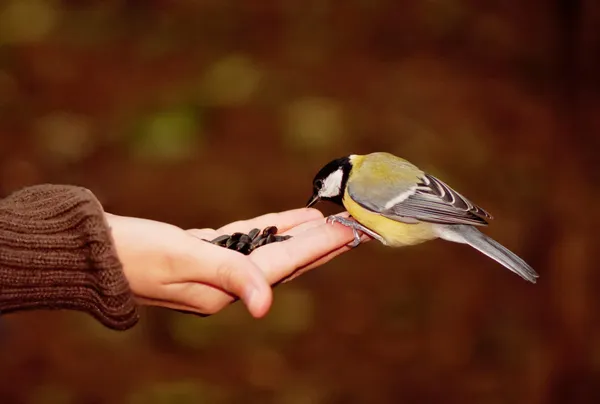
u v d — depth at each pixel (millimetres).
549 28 13422
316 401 9062
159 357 9570
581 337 9203
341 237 5113
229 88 13734
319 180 6602
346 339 9844
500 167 12094
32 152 12375
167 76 14086
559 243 9922
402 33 15273
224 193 11633
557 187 10781
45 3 15266
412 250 10883
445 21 15297
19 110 13172
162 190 11711
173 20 15344
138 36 15023
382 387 9266
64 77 13867
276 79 14016
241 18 15516
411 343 9750
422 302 10203
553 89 12680
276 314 10102
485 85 13875
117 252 4523
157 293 4703
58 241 4500
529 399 9055
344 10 15688
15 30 14680
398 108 13445
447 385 9281
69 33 14859
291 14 15633
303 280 10516
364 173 6297
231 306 10117
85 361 9391
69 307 4637
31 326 9648
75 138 12641
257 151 12492
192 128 12781
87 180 11922
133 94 13641
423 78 14141
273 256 4891
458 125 13047
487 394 9141
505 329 9703
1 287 4496
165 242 4477
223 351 9695
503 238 10688
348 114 13234
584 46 11633
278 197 11594
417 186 6133
